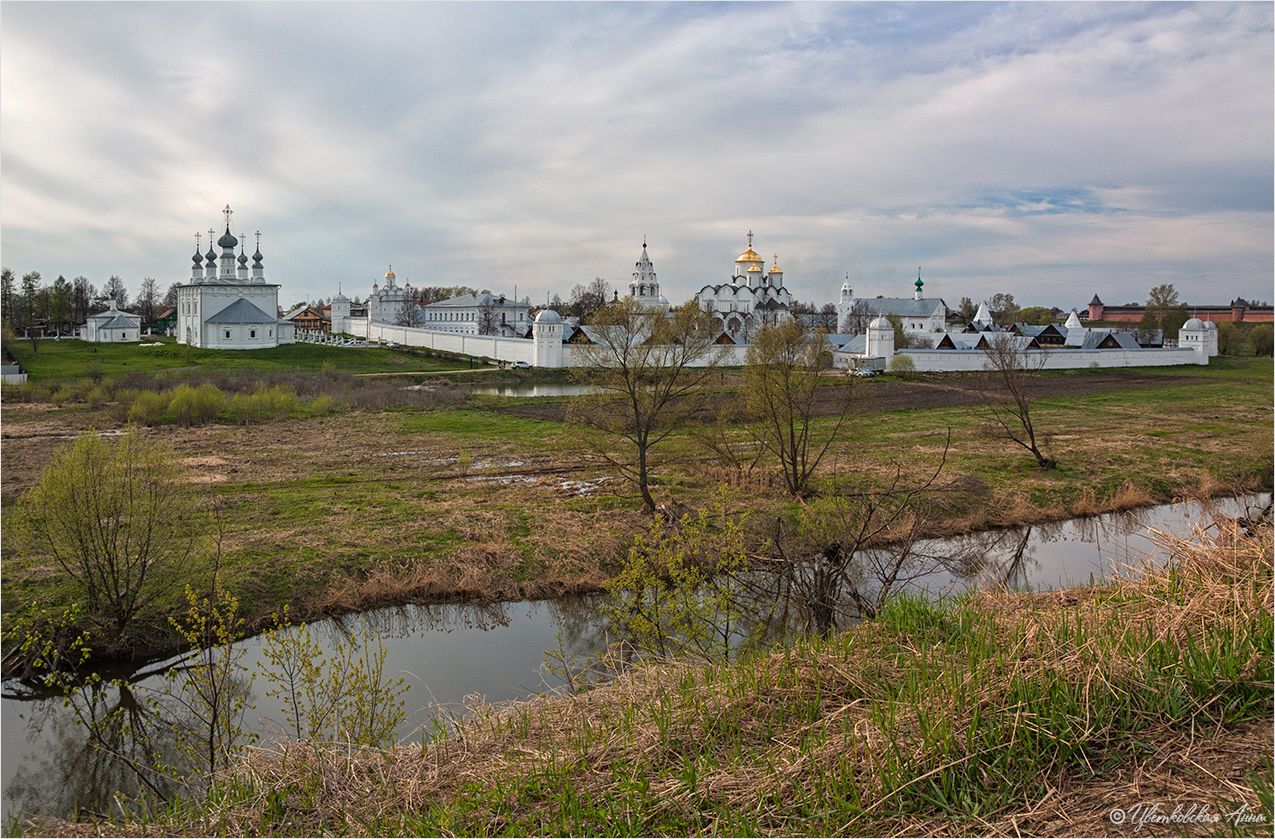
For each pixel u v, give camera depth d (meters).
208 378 67.19
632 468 30.38
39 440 40.16
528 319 147.38
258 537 22.77
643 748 8.58
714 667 11.02
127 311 164.00
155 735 13.75
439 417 50.53
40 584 18.55
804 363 29.27
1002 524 26.69
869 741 7.72
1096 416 52.62
